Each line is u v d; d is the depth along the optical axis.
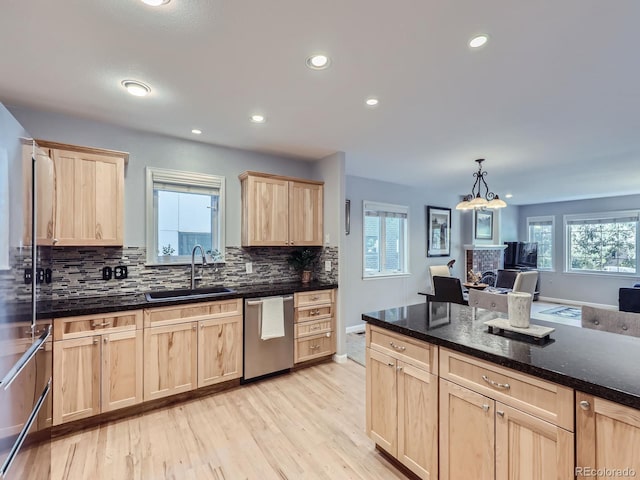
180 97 2.31
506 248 7.75
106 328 2.36
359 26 1.54
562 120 2.71
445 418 1.57
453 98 2.31
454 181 5.41
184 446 2.12
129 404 2.44
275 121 2.76
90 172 2.50
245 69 1.93
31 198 1.55
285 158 3.95
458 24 1.52
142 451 2.06
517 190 6.16
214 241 3.45
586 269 7.21
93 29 1.55
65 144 2.39
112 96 2.29
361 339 4.55
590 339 1.54
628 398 0.98
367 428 2.04
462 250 6.90
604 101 2.34
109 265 2.83
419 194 6.04
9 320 1.28
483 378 1.41
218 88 2.17
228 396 2.82
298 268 3.96
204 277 3.35
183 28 1.55
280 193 3.59
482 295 2.78
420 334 1.68
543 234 7.88
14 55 1.78
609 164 4.15
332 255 3.79
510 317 1.69
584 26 1.52
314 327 3.50
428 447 1.65
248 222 3.37
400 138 3.18
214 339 2.84
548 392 1.20
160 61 1.85
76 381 2.24
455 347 1.50
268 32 1.58
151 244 3.03
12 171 1.31
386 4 1.39
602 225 6.99
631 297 4.13
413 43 1.67
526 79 2.04
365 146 3.47
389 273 5.55
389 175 4.95
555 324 1.83
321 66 1.90
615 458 1.03
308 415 2.50
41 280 1.73
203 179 3.33
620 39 1.62
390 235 5.62
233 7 1.40
